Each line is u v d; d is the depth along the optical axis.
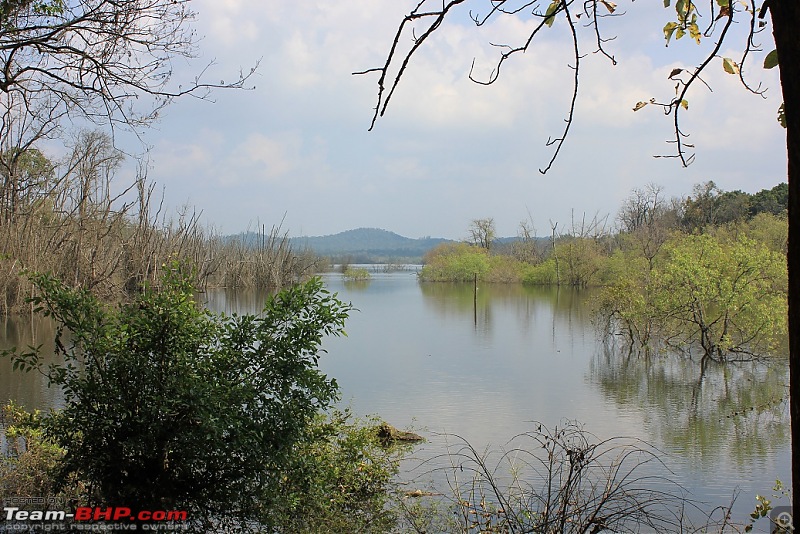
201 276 43.44
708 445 10.04
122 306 5.36
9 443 6.63
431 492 7.31
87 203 30.48
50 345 18.45
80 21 5.72
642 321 20.02
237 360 5.42
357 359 18.58
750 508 7.33
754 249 18.41
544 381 15.29
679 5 2.80
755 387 14.66
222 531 5.27
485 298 44.56
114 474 5.07
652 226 49.78
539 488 7.26
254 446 5.10
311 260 71.75
